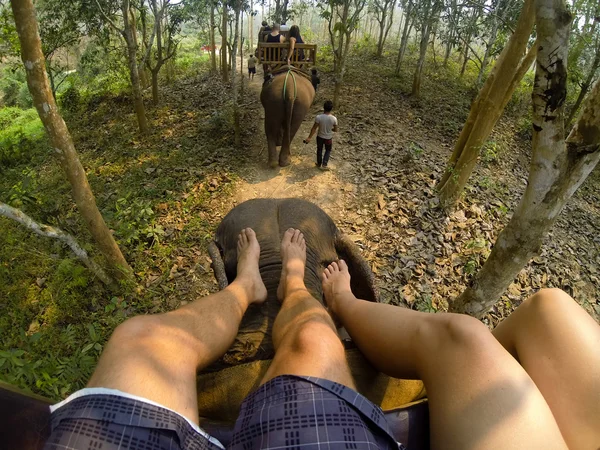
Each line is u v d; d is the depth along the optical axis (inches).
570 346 50.4
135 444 36.9
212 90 562.6
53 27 466.6
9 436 43.5
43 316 207.3
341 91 506.6
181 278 229.0
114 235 257.1
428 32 475.8
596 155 112.2
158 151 384.8
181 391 44.7
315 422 41.5
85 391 39.9
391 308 64.2
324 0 479.5
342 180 317.4
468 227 267.7
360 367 74.0
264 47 371.6
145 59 501.0
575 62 375.2
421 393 70.6
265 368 76.0
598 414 45.2
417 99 492.4
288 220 135.7
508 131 451.2
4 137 550.0
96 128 504.7
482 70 509.7
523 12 212.1
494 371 43.4
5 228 273.1
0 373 115.6
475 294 151.3
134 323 49.4
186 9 503.5
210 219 277.9
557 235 287.0
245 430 43.7
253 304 96.5
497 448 38.7
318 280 118.3
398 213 273.4
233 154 360.5
